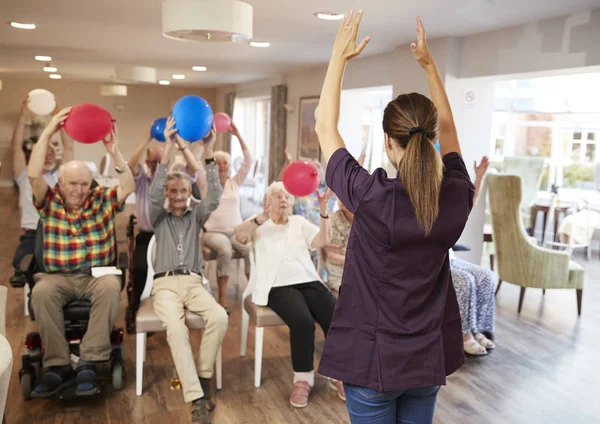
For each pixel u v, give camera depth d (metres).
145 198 4.10
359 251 1.46
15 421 2.74
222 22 2.70
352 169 1.46
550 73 4.12
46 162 4.05
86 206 3.12
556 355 3.83
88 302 3.02
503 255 4.79
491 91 4.98
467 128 4.95
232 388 3.18
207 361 2.92
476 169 2.79
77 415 2.83
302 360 3.03
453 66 4.78
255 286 3.28
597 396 3.24
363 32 4.64
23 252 3.97
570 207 7.19
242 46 5.78
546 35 3.96
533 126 8.34
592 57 3.63
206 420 2.76
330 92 1.53
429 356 1.44
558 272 4.59
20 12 4.30
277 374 3.38
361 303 1.45
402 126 1.42
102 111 2.93
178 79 10.16
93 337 2.90
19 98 11.43
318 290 3.25
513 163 7.62
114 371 3.03
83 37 5.50
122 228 7.79
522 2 3.44
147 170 4.62
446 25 4.23
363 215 1.42
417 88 5.12
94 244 3.12
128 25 4.75
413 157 1.36
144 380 3.24
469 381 3.39
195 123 3.03
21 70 9.31
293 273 3.24
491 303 3.90
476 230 5.21
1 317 2.07
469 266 3.99
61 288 2.94
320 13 3.96
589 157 7.85
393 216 1.38
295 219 3.39
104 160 8.37
